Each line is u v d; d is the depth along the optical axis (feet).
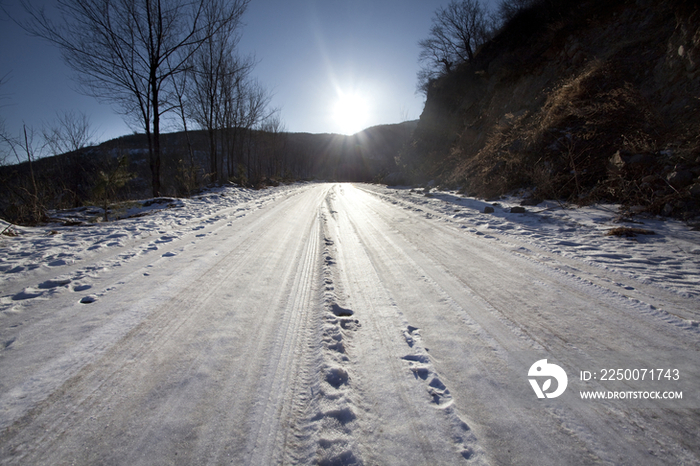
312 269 13.75
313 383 6.51
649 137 24.84
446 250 16.31
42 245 16.87
